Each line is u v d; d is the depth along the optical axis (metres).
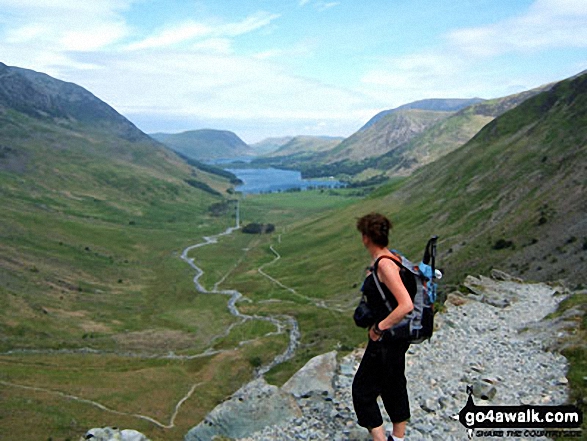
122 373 96.94
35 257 196.38
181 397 85.50
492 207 151.50
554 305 22.77
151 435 69.94
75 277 186.12
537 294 26.25
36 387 87.19
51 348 117.19
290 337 116.69
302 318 131.50
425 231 169.75
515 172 164.25
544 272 87.56
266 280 182.12
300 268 190.50
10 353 111.81
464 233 144.88
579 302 20.00
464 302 23.50
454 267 118.38
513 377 12.98
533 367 13.70
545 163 151.50
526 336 16.80
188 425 74.62
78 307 153.50
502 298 24.38
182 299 167.75
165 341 124.25
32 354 112.31
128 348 119.25
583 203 108.69
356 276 163.75
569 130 158.62
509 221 128.88
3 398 80.06
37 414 75.31
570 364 13.41
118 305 161.50
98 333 130.88
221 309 151.50
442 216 175.00
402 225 190.25
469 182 189.88
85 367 103.00
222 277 196.62
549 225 110.06
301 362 92.19
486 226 139.38
